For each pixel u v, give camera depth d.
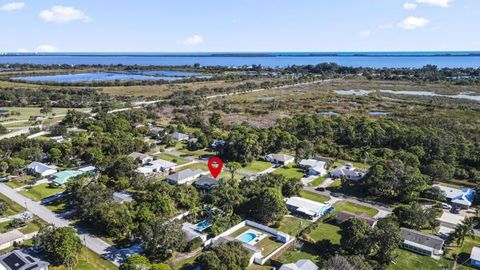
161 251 70.06
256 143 129.00
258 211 85.50
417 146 126.19
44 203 92.75
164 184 92.12
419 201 96.62
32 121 178.00
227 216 82.94
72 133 150.00
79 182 92.00
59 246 65.69
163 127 170.12
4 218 84.06
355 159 129.25
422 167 114.06
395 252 72.88
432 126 157.38
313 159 127.62
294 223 84.94
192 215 83.00
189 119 178.75
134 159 119.44
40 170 111.06
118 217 76.19
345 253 70.00
